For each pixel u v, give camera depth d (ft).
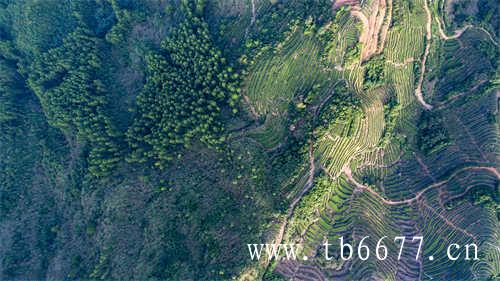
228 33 252.21
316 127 215.51
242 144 227.81
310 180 213.05
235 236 204.54
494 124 234.17
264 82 232.32
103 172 239.09
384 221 227.61
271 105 230.27
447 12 251.80
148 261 211.61
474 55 247.91
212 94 237.66
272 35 233.96
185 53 250.57
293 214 206.49
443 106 246.88
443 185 230.89
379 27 228.84
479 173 226.99
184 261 205.36
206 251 204.64
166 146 239.50
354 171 232.12
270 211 206.69
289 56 228.63
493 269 206.28
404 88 243.81
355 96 223.30
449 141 236.43
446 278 212.43
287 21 233.96
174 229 215.92
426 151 239.09
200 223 213.25
